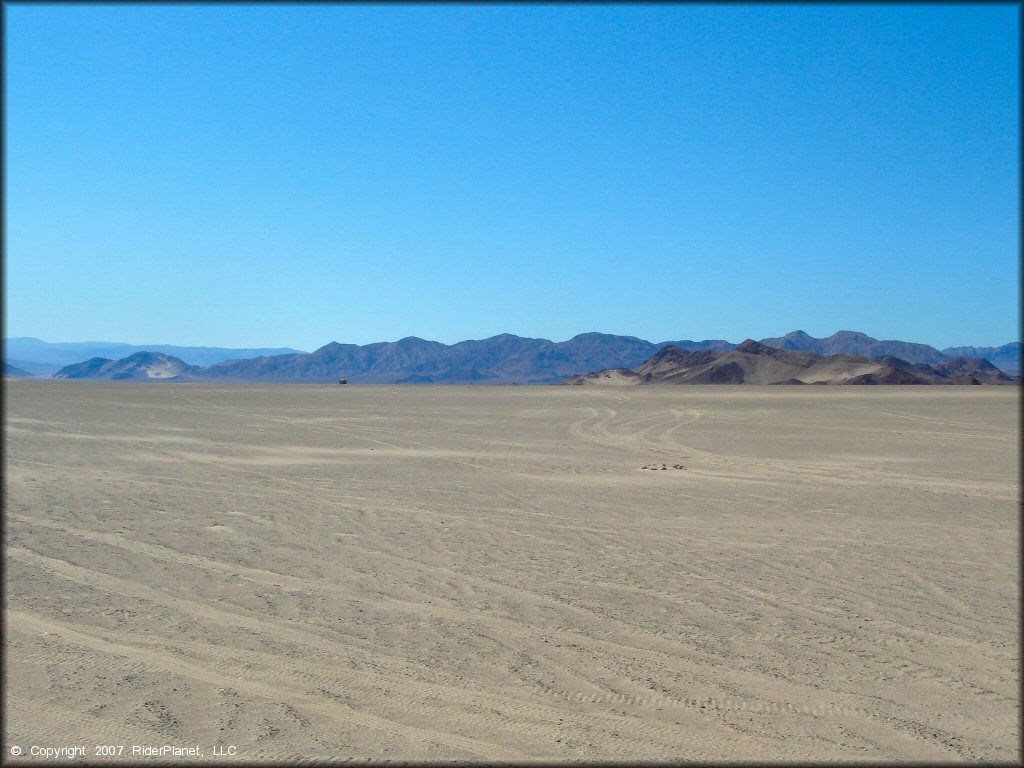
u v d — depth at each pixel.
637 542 14.38
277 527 15.41
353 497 18.91
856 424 42.38
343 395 70.44
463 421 43.53
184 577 11.84
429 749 6.76
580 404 59.56
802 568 12.62
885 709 7.62
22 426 37.50
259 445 30.50
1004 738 7.09
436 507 17.72
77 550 13.34
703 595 11.15
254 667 8.46
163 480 21.28
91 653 8.80
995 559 13.23
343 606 10.53
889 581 11.91
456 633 9.54
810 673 8.45
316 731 7.06
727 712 7.52
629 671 8.45
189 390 77.31
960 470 24.66
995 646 9.26
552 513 17.11
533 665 8.58
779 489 20.69
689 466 25.47
